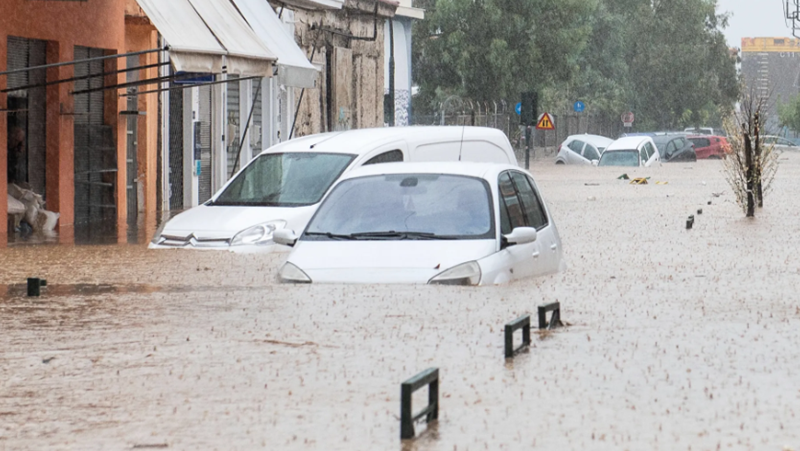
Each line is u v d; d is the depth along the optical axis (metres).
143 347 17.33
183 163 56.88
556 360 16.19
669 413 13.38
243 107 65.62
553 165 108.12
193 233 30.94
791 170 94.06
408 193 24.33
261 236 30.44
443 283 22.16
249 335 18.09
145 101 51.47
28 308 21.03
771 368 15.69
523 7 129.12
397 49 107.25
